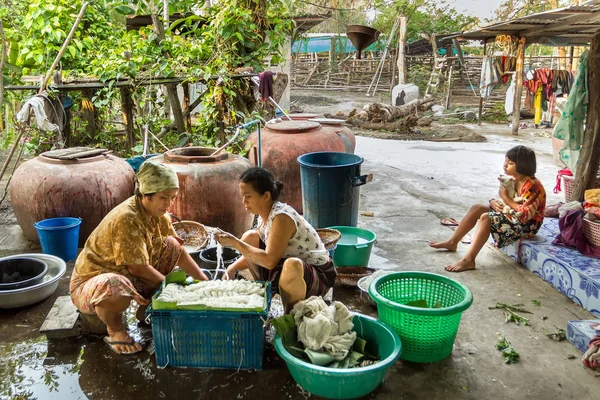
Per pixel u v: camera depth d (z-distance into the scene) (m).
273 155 5.50
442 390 2.59
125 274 2.91
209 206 4.52
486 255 4.42
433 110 16.38
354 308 3.45
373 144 10.56
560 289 3.70
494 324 3.26
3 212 5.52
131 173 4.77
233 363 2.73
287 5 9.35
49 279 3.46
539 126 13.51
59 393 2.54
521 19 6.68
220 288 2.82
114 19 9.32
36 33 6.93
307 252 2.97
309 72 23.14
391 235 4.95
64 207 4.34
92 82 5.92
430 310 2.62
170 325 2.66
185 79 6.24
